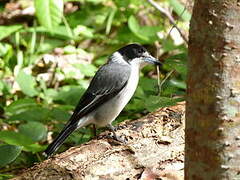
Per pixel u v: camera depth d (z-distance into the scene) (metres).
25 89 12.68
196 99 5.68
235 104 5.55
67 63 15.39
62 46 15.91
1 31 14.48
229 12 5.37
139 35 15.29
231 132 5.61
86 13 17.00
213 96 5.56
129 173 7.93
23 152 11.19
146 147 8.38
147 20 17.22
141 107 11.98
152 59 11.51
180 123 8.91
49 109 11.58
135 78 11.23
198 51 5.57
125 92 10.95
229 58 5.46
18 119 11.34
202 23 5.50
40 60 15.50
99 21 17.03
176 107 9.39
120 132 8.63
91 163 7.85
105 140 8.41
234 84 5.51
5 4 18.55
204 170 5.80
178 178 7.91
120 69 11.03
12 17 18.05
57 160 7.80
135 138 8.56
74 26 16.55
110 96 10.77
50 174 7.51
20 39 16.41
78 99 12.74
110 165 7.90
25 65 15.23
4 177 10.04
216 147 5.68
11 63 14.78
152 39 15.70
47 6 10.35
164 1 17.84
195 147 5.81
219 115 5.59
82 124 10.45
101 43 16.47
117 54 11.47
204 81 5.58
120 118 11.90
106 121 10.77
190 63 5.70
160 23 17.25
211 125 5.64
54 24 10.45
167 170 8.08
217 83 5.52
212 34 5.45
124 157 8.11
